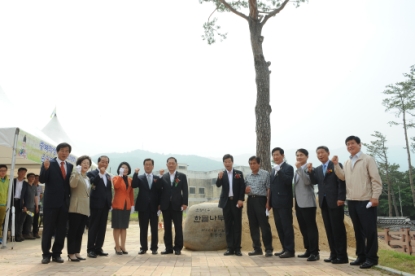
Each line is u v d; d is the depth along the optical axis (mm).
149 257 6168
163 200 6816
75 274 4332
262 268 4879
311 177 5848
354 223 5223
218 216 7586
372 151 41438
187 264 5281
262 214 6551
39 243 8992
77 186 5711
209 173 50156
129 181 6938
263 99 10430
